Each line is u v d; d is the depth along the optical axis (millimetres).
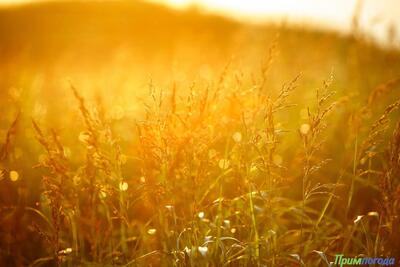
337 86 6637
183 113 3459
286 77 7348
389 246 3166
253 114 3645
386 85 4250
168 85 4422
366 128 5078
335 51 8055
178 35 13109
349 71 7035
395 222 3129
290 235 3963
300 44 8078
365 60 6953
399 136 3113
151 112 3369
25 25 20219
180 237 3389
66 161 3514
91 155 3490
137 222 4164
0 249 3969
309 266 3381
